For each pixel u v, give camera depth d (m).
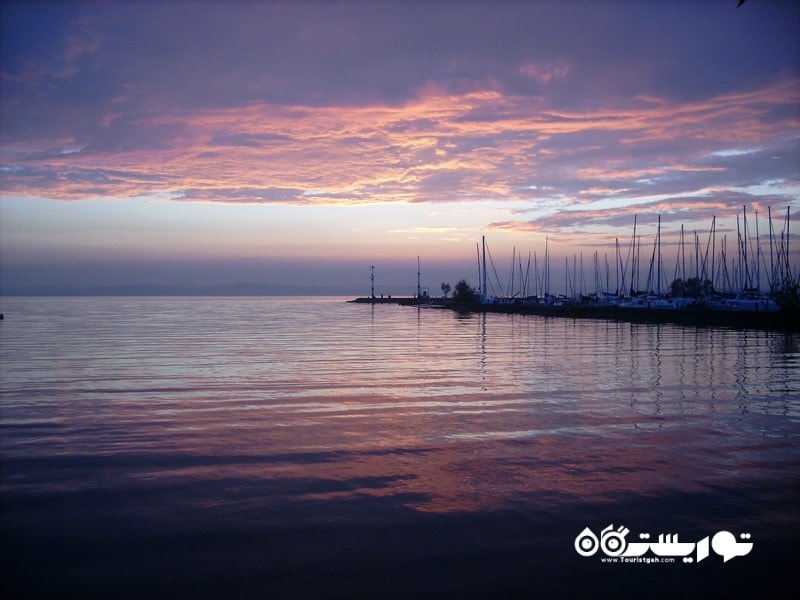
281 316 77.50
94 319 67.88
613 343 36.56
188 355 29.50
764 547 7.72
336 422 14.53
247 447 12.26
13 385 20.14
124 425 14.21
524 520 8.48
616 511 8.81
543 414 15.41
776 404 16.66
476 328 52.66
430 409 16.08
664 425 14.14
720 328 51.62
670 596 6.61
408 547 7.64
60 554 7.45
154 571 7.03
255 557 7.37
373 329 51.00
